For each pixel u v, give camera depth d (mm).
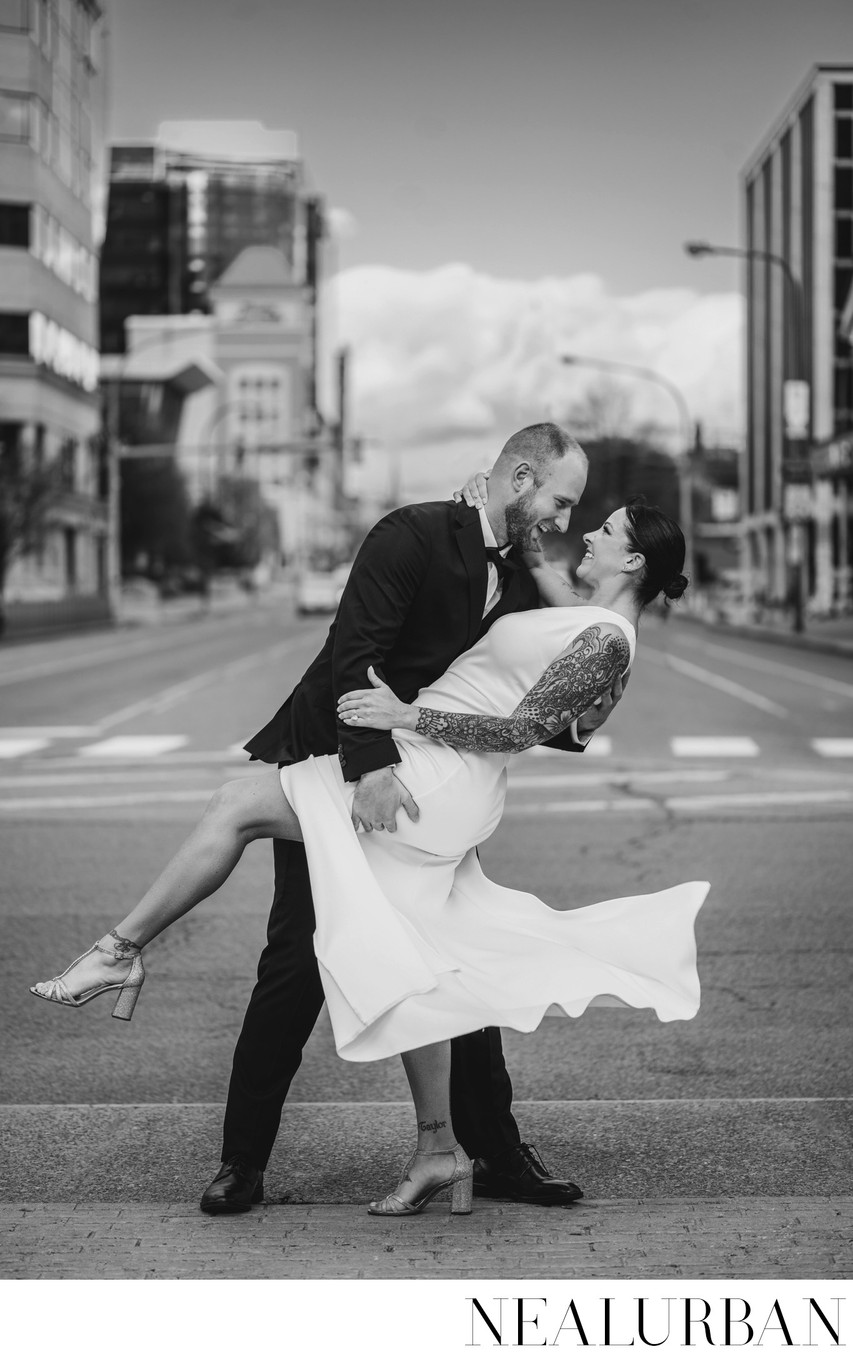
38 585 62719
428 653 3695
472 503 3775
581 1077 5375
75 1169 4301
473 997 3537
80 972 3725
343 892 3561
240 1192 3754
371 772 3568
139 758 15680
